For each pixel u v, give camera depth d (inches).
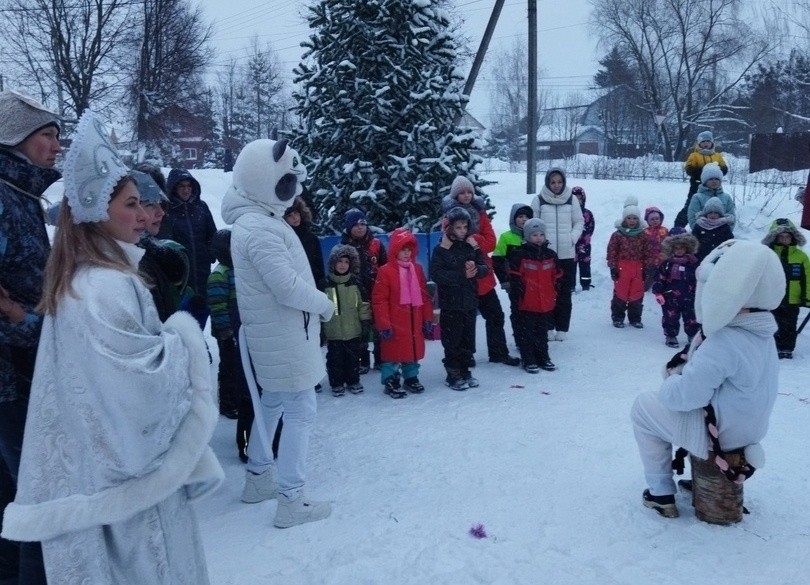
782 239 294.5
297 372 151.9
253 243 150.0
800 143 951.0
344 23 329.1
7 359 99.7
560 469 183.0
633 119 2086.6
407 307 248.1
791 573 132.0
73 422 78.4
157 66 1306.6
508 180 847.1
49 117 112.1
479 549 143.5
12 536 78.0
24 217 108.1
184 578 85.4
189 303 137.7
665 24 1701.5
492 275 287.4
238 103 2613.2
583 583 130.6
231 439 213.8
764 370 141.3
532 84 714.2
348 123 327.0
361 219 271.3
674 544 143.6
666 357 295.7
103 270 80.4
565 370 278.4
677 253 311.3
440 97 329.4
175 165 1358.3
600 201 571.5
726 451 146.5
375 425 220.7
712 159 454.6
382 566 137.9
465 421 221.8
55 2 1191.6
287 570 137.5
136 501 78.7
